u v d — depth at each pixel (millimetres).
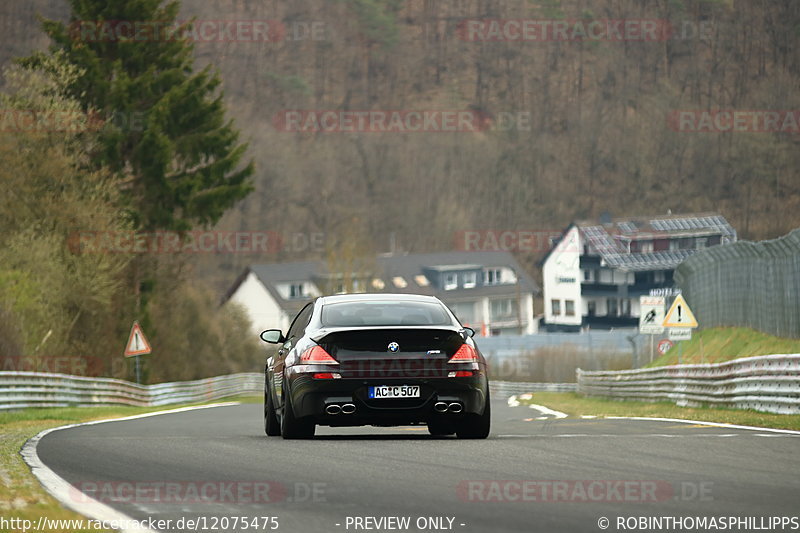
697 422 53781
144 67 194000
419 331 40656
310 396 40156
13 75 145625
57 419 79938
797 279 97438
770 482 26391
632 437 39344
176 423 65000
